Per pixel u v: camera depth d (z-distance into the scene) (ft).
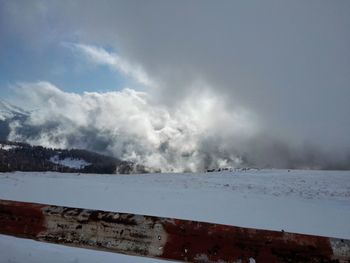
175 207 46.68
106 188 63.31
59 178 80.94
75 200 50.49
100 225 6.60
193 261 5.92
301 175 112.06
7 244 14.33
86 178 85.61
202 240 6.02
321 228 37.91
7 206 7.21
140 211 42.73
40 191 57.77
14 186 62.34
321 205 56.49
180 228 6.20
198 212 43.86
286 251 5.62
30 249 13.89
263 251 5.71
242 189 74.23
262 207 50.29
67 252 14.42
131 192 60.13
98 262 13.67
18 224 6.98
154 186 71.41
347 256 5.38
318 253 5.49
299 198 63.93
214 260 5.84
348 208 53.98
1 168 641.40
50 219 6.89
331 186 85.71
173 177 97.86
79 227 6.69
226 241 5.90
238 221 39.52
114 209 43.65
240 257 5.74
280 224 39.11
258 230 5.91
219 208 47.44
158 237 6.23
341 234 35.01
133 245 6.29
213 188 73.10
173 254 6.05
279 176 108.37
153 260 15.75
